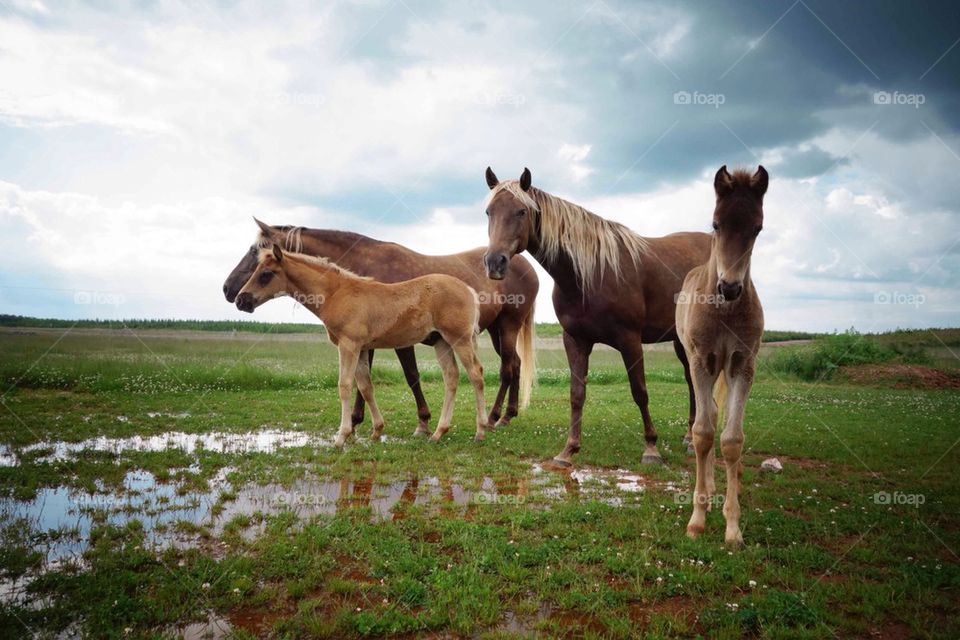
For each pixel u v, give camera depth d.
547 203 6.65
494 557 3.96
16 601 3.38
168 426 8.66
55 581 3.59
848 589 3.56
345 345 7.58
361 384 7.98
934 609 3.36
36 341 19.03
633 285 6.76
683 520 4.81
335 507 5.14
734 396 4.31
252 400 11.39
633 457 7.14
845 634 3.08
